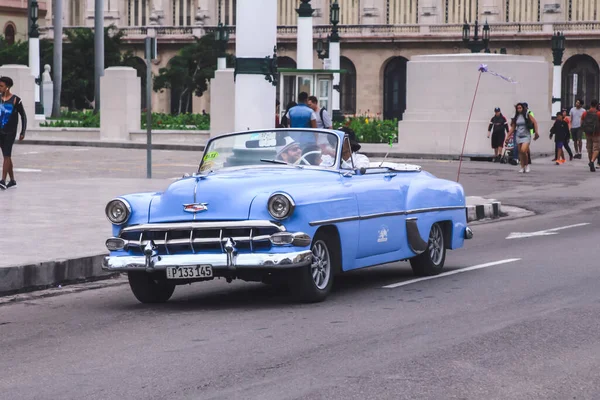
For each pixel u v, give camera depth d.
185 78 102.25
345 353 11.47
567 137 47.91
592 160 42.06
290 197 14.15
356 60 111.75
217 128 58.25
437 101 51.25
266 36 32.19
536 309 13.91
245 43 32.19
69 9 120.00
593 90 103.31
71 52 101.12
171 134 58.84
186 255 14.20
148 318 13.90
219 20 116.88
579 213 28.42
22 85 62.28
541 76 52.38
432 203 17.17
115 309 14.75
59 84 77.94
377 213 15.84
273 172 15.13
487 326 12.82
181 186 14.62
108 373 10.79
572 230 24.27
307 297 14.62
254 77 32.19
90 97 101.38
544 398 9.72
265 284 16.84
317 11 113.94
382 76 111.50
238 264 13.98
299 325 13.09
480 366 10.84
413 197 16.77
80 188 29.25
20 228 21.16
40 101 78.00
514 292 15.34
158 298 15.16
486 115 50.38
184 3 118.06
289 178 14.85
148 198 14.79
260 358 11.30
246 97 32.28
